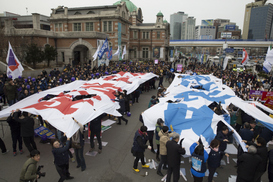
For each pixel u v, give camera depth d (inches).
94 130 277.9
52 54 961.5
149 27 1924.2
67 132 232.1
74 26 1577.3
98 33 1109.1
